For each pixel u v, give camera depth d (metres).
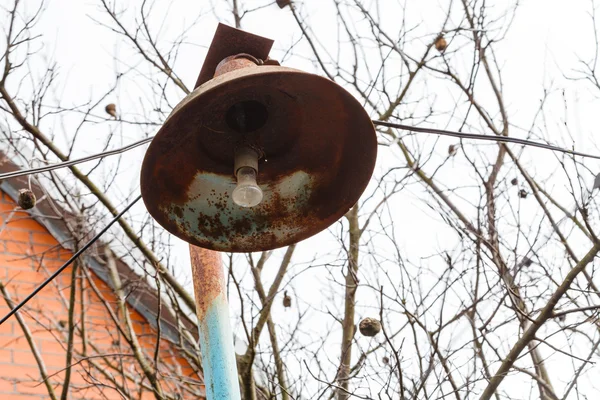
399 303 7.38
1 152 10.48
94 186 8.38
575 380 7.61
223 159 4.72
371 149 4.64
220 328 5.11
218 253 5.43
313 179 4.83
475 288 8.38
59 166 5.30
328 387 7.33
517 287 8.12
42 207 10.92
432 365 7.29
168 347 10.17
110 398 9.61
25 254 10.60
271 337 8.61
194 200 4.73
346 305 8.50
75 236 8.88
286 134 4.72
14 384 9.45
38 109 8.62
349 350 8.15
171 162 4.62
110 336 10.11
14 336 9.87
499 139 5.92
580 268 7.27
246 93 4.49
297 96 4.52
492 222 8.87
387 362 7.90
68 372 8.12
